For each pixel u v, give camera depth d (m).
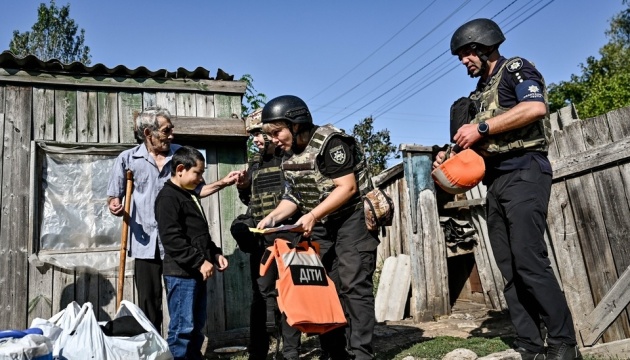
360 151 3.54
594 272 4.23
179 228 3.54
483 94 3.48
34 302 4.93
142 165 4.32
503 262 3.53
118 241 5.39
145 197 4.27
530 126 3.28
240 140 5.78
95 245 5.29
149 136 4.30
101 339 3.22
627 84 17.91
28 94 5.16
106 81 5.39
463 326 6.13
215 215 5.61
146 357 3.36
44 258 5.02
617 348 4.02
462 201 7.67
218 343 5.33
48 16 34.97
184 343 3.58
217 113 5.80
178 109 5.66
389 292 7.35
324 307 3.01
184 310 3.58
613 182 4.14
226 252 5.60
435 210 7.23
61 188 5.23
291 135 3.39
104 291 5.18
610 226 4.14
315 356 4.74
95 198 5.34
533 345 3.43
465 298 8.26
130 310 3.61
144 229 4.22
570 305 4.28
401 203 8.05
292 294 2.97
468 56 3.55
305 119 3.36
